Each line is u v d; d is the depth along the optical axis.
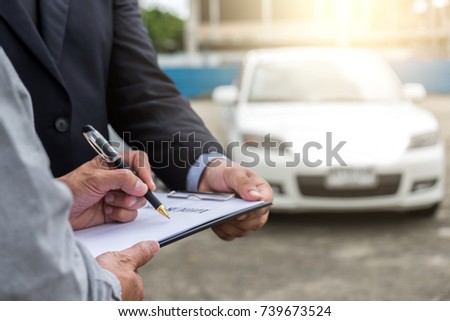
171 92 1.39
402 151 4.44
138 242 0.92
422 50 15.53
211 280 3.50
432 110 13.07
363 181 4.36
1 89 0.64
